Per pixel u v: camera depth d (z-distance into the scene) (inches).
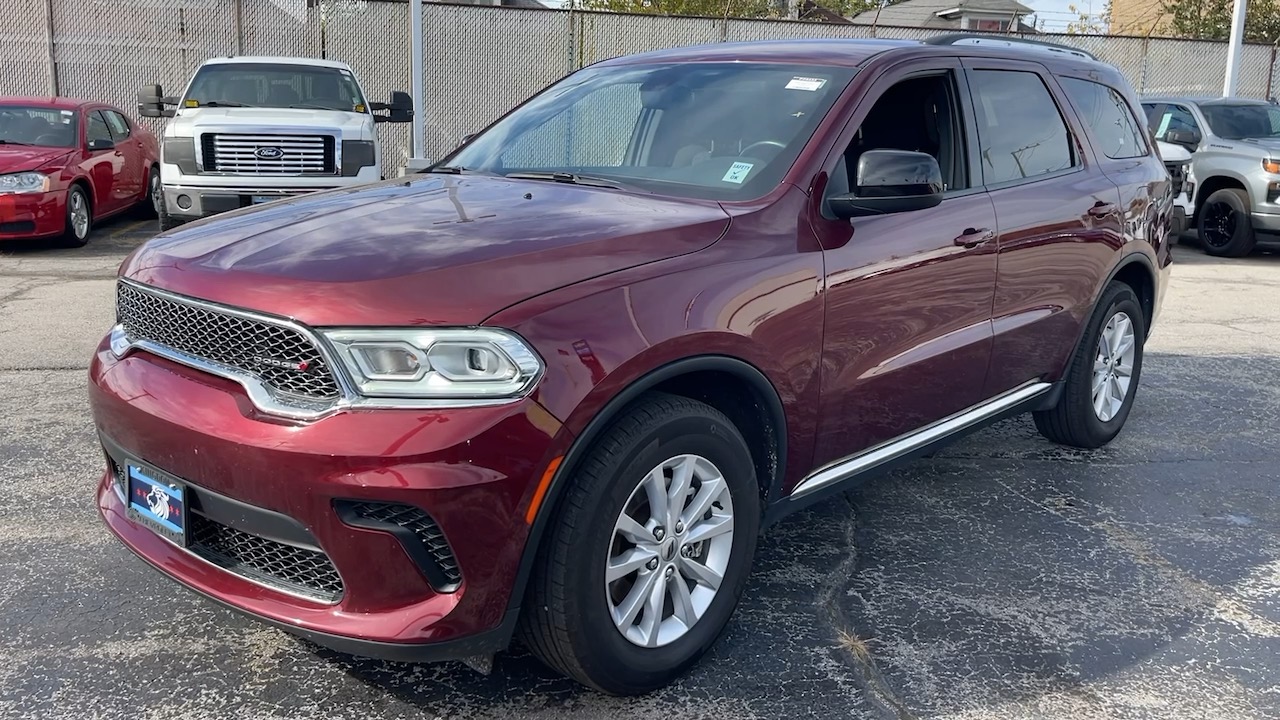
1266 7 997.8
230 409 96.6
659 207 120.5
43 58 576.4
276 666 114.7
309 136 361.7
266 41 590.6
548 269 99.4
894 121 146.2
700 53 160.6
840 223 126.3
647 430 101.4
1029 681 115.6
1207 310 345.4
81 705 106.0
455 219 113.2
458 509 90.8
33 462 173.6
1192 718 109.3
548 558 98.1
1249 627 130.0
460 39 602.5
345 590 94.5
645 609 107.8
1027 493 175.5
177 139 355.3
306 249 103.3
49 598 128.1
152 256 112.3
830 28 629.0
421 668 114.9
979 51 161.9
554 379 93.8
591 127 152.9
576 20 610.5
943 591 137.3
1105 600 136.2
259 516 95.3
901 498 171.6
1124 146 196.5
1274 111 502.0
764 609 130.6
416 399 91.4
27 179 394.9
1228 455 198.8
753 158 129.7
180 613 125.6
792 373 118.8
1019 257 156.9
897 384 137.5
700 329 104.8
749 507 116.7
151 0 576.1
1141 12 1300.4
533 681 112.9
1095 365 190.1
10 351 245.9
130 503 112.0
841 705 109.7
